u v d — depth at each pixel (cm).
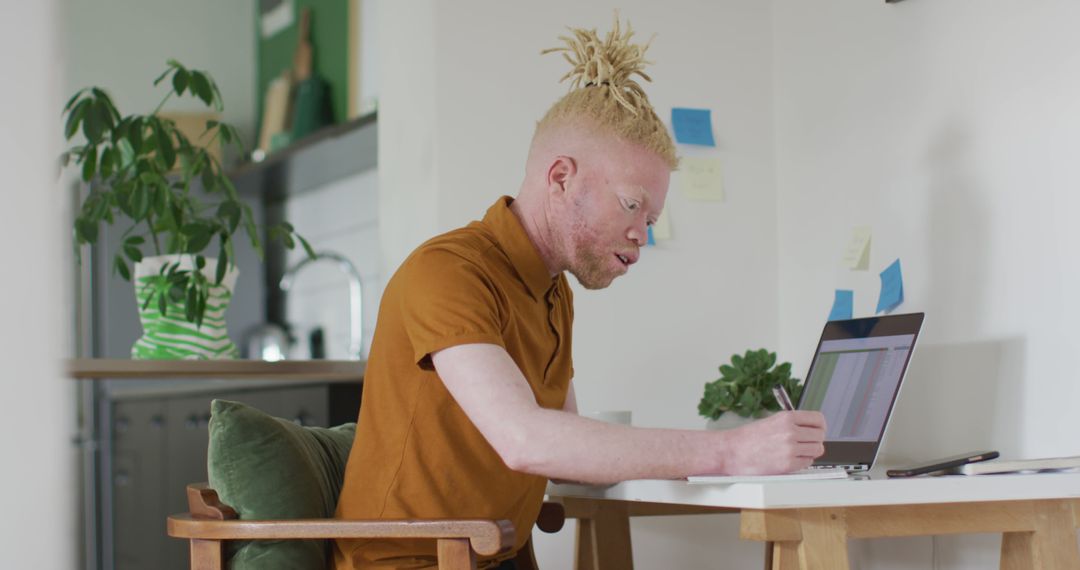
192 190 467
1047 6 211
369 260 433
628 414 222
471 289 158
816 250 277
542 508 195
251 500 162
